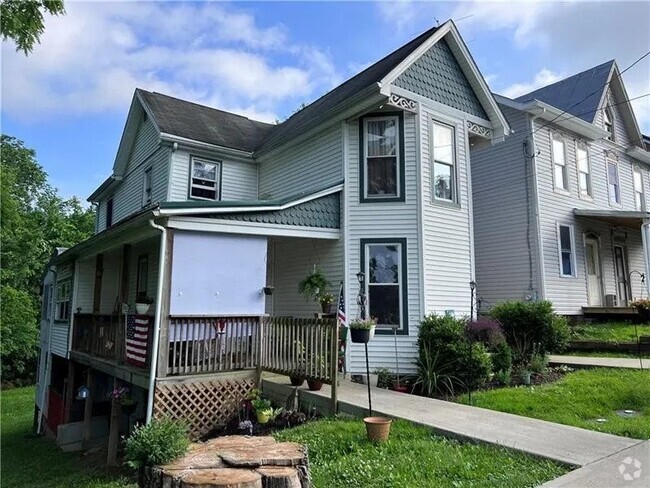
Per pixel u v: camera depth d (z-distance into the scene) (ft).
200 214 25.16
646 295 55.16
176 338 23.88
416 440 16.93
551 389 24.80
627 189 56.49
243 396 25.53
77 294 42.32
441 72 34.17
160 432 12.40
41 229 97.76
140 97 45.83
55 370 47.85
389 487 13.12
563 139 47.37
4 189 53.72
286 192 38.60
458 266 32.40
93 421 40.06
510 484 12.76
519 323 33.04
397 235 30.89
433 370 27.07
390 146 31.99
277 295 37.24
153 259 41.39
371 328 21.42
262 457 11.72
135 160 49.78
